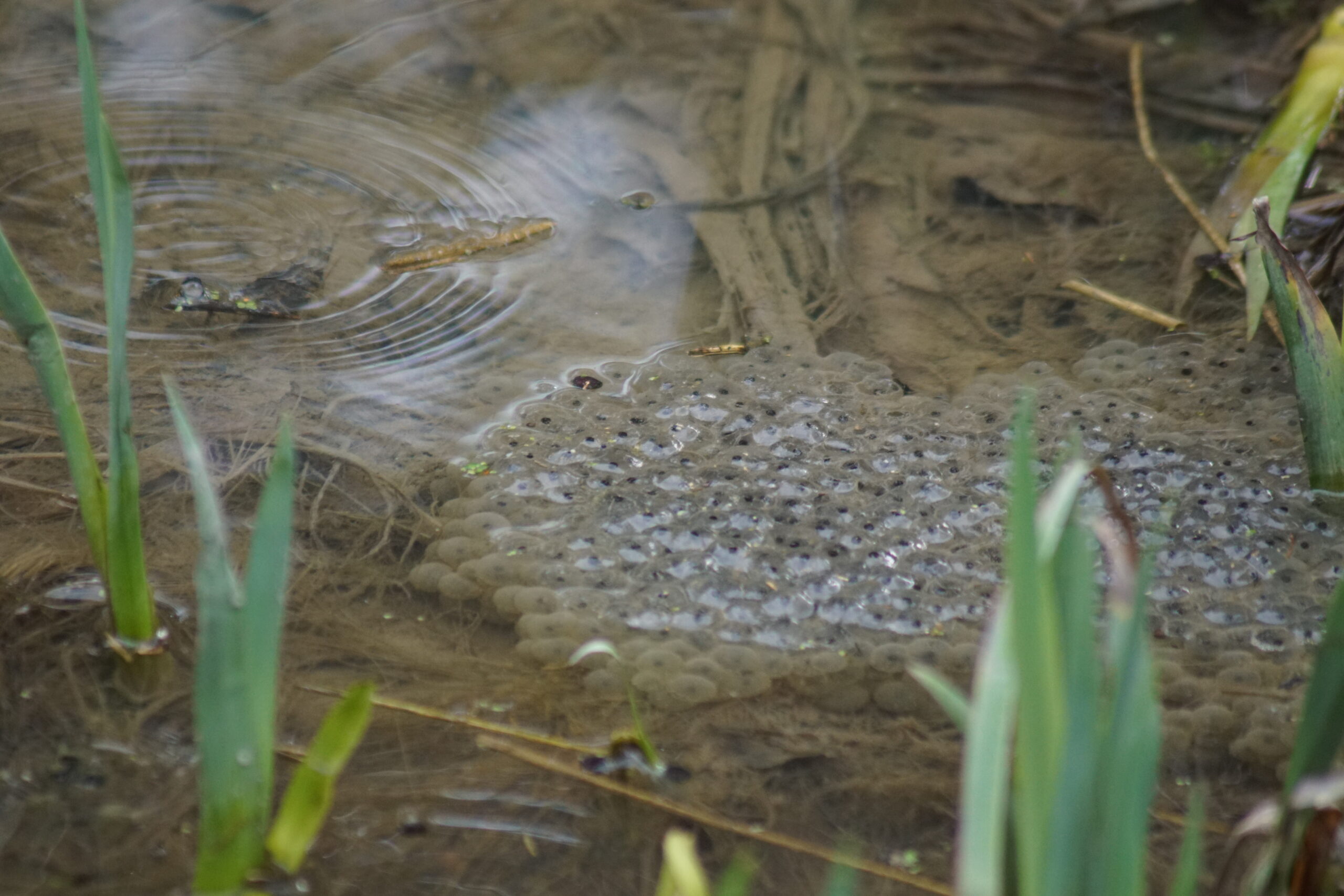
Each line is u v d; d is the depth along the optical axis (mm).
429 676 3352
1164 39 3617
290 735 3332
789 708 3354
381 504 3396
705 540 3396
